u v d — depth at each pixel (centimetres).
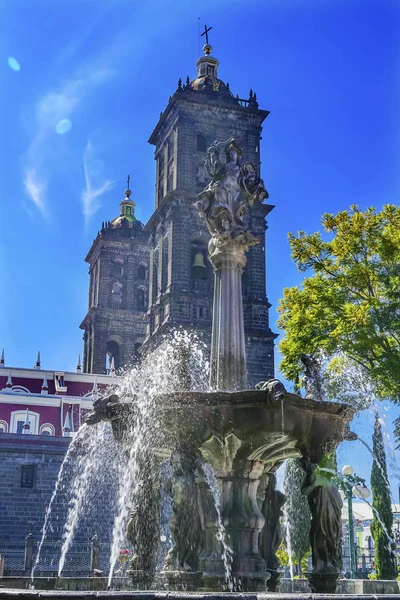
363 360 2977
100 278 9706
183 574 1316
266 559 1514
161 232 7725
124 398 1483
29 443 6084
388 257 2953
